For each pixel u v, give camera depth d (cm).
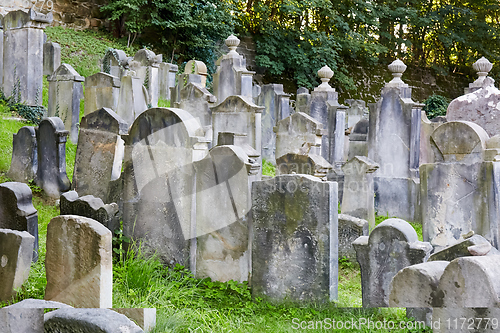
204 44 2197
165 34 2205
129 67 1547
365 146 1168
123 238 598
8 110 1116
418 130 962
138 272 510
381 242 477
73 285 420
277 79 2477
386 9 2556
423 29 2320
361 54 2723
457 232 625
